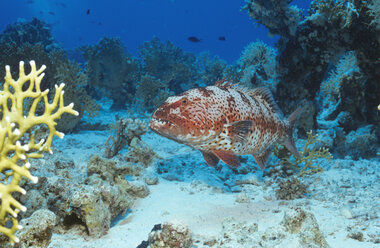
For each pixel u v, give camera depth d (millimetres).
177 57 18875
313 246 2893
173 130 3168
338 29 8273
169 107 3227
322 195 5223
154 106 15227
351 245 3404
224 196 5473
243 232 3217
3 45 12961
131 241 3623
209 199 5258
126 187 5266
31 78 2381
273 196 5387
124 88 16266
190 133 3305
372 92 8680
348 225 3918
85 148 9008
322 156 6402
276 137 4422
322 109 12469
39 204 3746
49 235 2955
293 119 4762
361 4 7688
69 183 4047
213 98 3551
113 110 15781
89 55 15781
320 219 4211
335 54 8609
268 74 10812
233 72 13867
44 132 5562
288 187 5254
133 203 5133
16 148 2211
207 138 3490
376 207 4430
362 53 8234
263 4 8625
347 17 7730
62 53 13336
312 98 9352
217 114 3498
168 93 15438
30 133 2404
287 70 9148
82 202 3621
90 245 3488
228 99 3689
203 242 3578
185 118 3250
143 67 18266
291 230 3225
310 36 8508
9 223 3180
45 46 20516
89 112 11539
